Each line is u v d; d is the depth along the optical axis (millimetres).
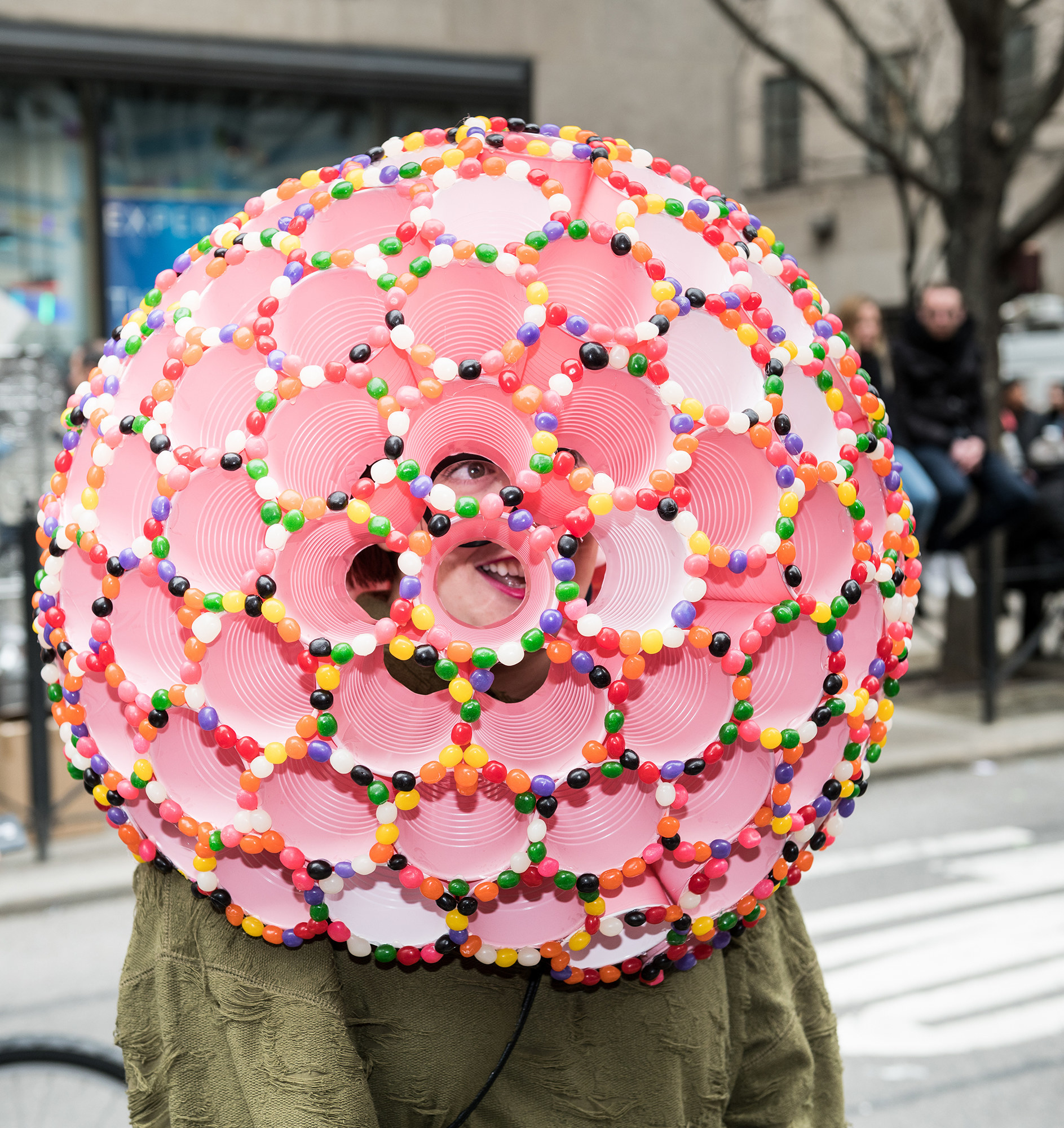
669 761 1027
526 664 1197
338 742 986
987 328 7359
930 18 10477
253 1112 1005
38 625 1108
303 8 8500
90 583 1060
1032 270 7395
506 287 1017
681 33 9531
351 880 1033
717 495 1066
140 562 1005
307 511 977
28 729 4984
